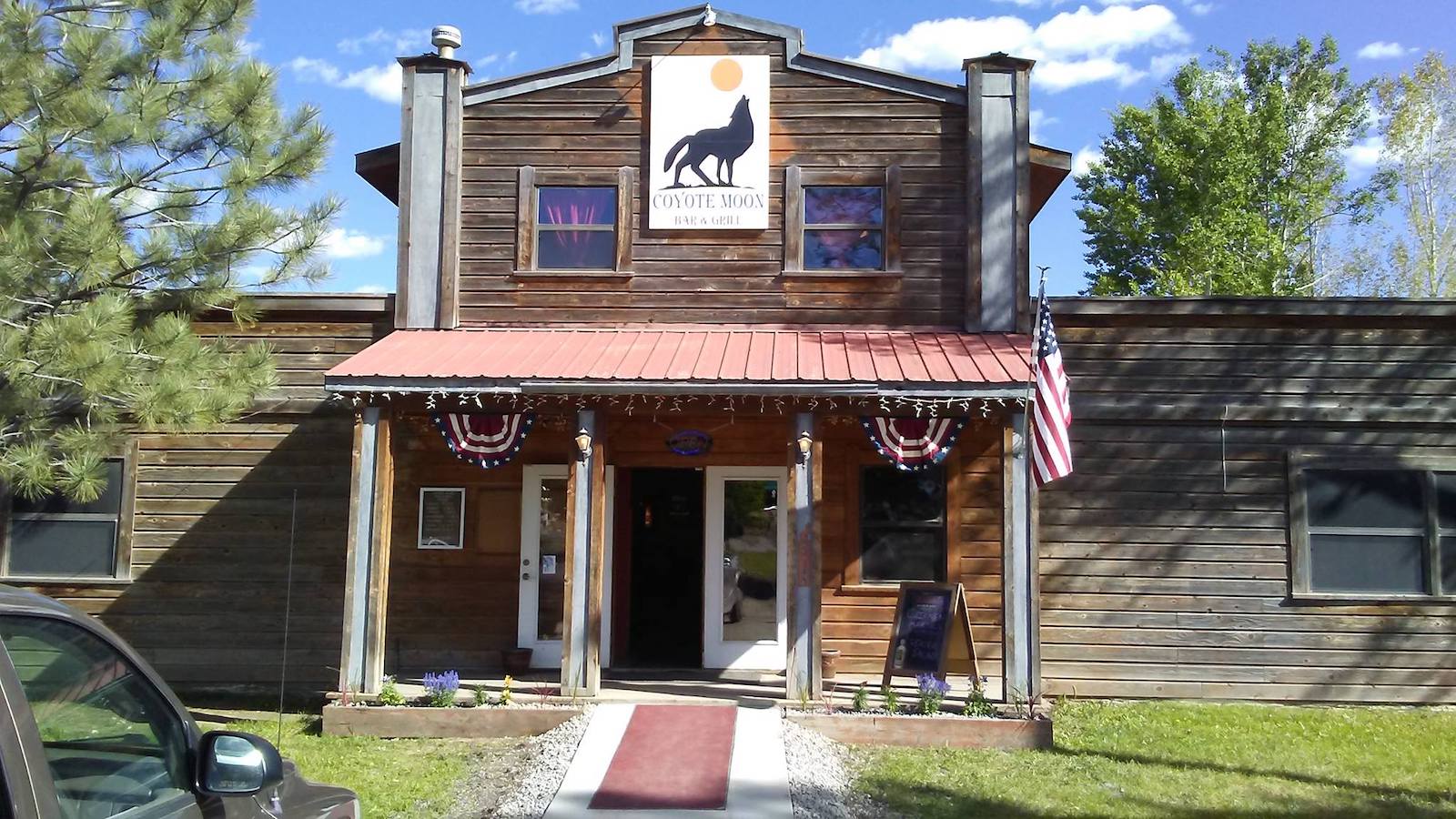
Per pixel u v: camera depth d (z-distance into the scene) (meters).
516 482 12.85
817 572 10.41
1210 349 12.38
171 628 12.65
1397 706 12.00
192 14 10.71
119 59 10.48
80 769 3.04
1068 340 12.43
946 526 12.42
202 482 12.82
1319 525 12.27
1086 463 12.40
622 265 12.44
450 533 12.83
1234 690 12.12
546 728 10.12
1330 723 11.13
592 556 10.55
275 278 10.91
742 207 12.45
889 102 12.52
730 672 12.64
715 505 12.96
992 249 12.19
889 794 8.40
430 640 12.69
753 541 12.92
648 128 12.62
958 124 12.48
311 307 12.77
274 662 12.59
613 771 8.55
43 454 9.56
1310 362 12.33
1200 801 8.39
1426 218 32.44
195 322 12.84
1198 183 32.00
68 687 3.04
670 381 10.35
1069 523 12.36
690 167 12.52
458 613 12.72
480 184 12.65
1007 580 10.29
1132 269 34.03
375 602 10.55
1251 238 31.36
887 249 12.34
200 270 10.70
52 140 10.23
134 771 3.24
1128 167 33.19
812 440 10.52
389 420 10.77
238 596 12.67
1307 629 12.15
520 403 10.66
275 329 12.90
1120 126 33.31
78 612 3.16
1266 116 32.31
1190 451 12.36
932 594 10.72
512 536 12.79
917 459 10.57
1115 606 12.26
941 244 12.37
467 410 10.84
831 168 12.48
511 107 12.71
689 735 9.34
